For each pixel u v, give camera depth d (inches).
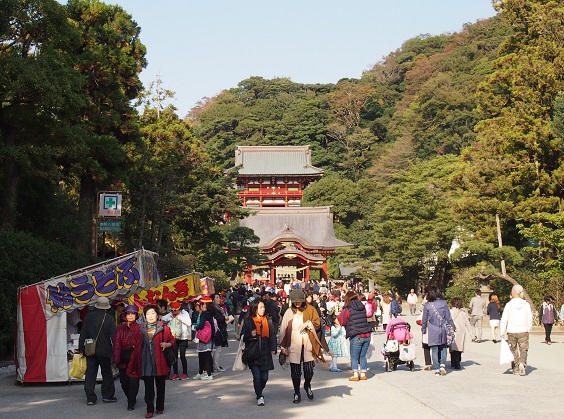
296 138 4960.6
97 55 1117.1
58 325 552.1
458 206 1375.5
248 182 3794.3
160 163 1405.0
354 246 3026.6
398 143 4106.8
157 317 423.8
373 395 478.0
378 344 935.7
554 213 1302.9
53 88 832.9
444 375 578.9
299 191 3799.2
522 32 1541.6
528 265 1423.5
